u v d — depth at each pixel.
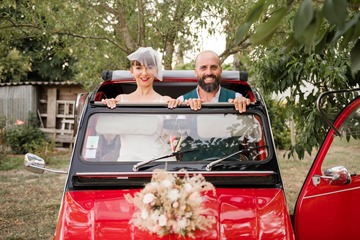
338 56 5.15
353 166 3.86
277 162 3.81
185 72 5.32
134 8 8.30
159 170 3.42
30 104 16.95
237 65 10.45
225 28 7.77
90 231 3.26
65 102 17.00
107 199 3.50
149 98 4.61
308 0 1.62
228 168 3.75
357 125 3.92
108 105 4.00
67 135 16.94
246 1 7.00
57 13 8.17
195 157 3.86
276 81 5.86
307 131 5.58
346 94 5.50
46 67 20.95
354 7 1.93
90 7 8.30
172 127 3.98
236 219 3.34
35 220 7.45
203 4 7.33
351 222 3.77
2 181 10.58
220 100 4.68
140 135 3.95
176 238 3.18
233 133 3.97
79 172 3.72
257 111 4.03
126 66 8.95
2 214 7.79
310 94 5.64
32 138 15.98
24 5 8.34
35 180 10.71
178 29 8.13
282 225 3.34
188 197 3.08
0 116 16.42
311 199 3.75
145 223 3.11
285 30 6.02
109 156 3.86
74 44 8.86
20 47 19.47
